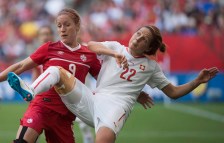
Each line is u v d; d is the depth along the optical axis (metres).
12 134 25.48
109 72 14.11
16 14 47.31
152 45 14.13
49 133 14.39
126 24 45.44
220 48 38.84
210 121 30.59
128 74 13.99
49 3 49.34
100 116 13.48
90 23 43.25
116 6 47.19
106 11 47.06
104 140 13.06
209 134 25.92
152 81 14.56
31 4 48.47
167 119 31.30
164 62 38.50
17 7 47.94
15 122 29.45
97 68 14.55
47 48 14.15
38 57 14.08
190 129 27.56
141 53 14.12
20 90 12.42
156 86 14.62
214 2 45.81
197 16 45.09
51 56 14.13
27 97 12.48
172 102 39.19
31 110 14.05
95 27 41.28
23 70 14.03
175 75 38.50
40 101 14.12
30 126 13.67
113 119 13.34
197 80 14.70
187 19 45.12
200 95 39.31
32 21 47.03
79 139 24.06
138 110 35.38
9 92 38.53
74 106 13.79
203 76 14.70
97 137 13.16
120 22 45.44
